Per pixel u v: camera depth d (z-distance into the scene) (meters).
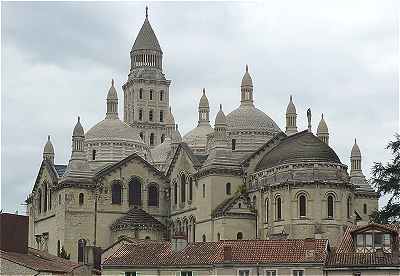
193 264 112.94
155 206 191.62
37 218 198.50
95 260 157.25
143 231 181.25
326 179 161.12
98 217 185.25
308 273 107.81
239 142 198.62
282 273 108.75
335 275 107.19
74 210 183.62
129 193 189.25
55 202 188.75
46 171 196.25
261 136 199.25
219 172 174.00
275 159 168.75
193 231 180.00
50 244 189.25
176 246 118.38
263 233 165.50
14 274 104.38
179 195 187.25
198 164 180.62
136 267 116.06
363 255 108.81
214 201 172.75
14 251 114.62
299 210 160.50
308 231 158.50
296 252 110.44
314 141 166.50
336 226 159.25
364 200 194.75
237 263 110.25
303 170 162.25
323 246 110.69
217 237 169.00
